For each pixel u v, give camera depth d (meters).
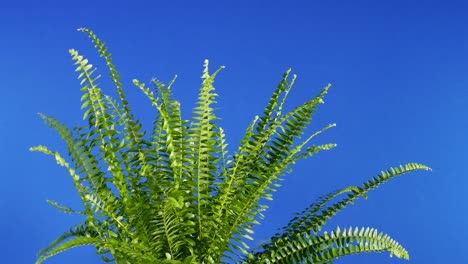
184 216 1.51
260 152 1.58
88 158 1.47
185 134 1.55
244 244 1.49
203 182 1.53
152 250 1.49
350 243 1.46
